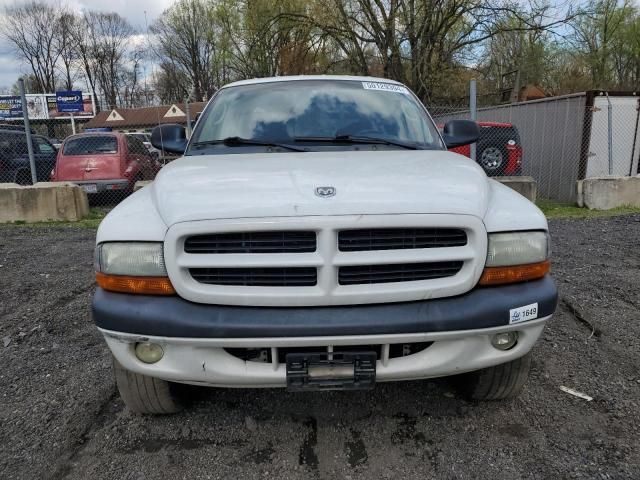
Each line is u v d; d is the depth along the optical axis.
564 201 11.65
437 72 19.95
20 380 3.33
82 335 4.06
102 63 73.25
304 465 2.45
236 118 3.57
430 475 2.36
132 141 12.30
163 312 2.22
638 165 11.31
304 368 2.23
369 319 2.19
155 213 2.38
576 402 2.92
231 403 3.00
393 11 19.19
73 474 2.41
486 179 2.76
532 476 2.33
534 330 2.41
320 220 2.16
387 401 2.98
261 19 22.59
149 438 2.68
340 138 3.33
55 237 8.17
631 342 3.66
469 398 2.92
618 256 6.07
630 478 2.29
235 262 2.21
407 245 2.25
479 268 2.29
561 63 37.34
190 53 57.00
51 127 34.84
